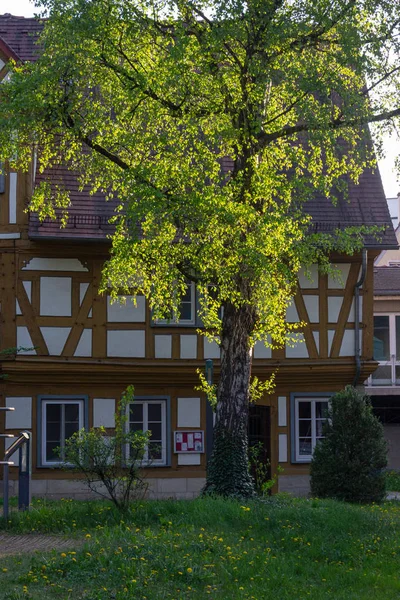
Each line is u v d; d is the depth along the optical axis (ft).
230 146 51.13
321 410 75.00
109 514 42.88
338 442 61.21
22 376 69.77
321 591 32.17
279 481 73.92
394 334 104.78
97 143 51.96
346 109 48.73
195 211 46.21
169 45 50.78
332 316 74.79
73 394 71.15
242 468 52.11
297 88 48.21
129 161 52.90
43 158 54.90
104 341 71.26
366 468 60.54
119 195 53.42
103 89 51.11
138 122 51.52
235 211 46.24
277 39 47.57
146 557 33.63
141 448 43.24
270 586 32.19
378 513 49.24
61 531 40.68
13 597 28.19
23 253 70.33
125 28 48.44
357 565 36.42
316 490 61.36
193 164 50.88
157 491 71.87
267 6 47.52
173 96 49.52
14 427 69.77
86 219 70.23
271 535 40.04
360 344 74.84
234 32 47.19
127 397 43.96
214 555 35.37
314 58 49.08
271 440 74.13
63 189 60.39
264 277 48.16
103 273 53.31
